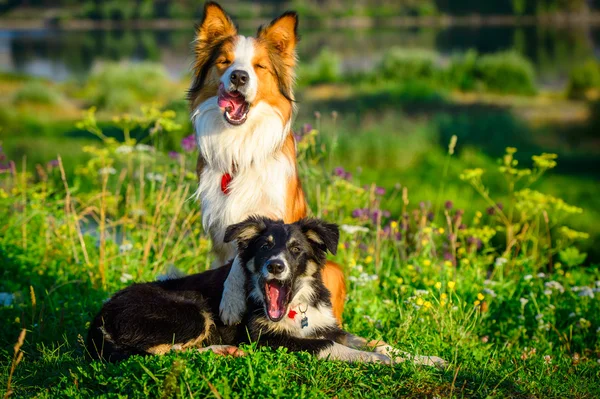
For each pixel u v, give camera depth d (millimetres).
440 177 19703
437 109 32281
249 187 6344
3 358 5750
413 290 7363
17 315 6562
